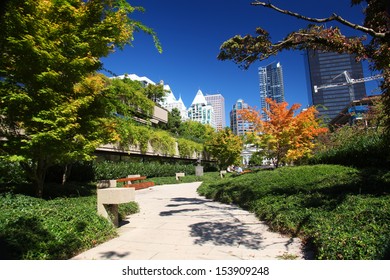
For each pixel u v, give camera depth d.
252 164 47.09
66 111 6.43
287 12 5.44
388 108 5.98
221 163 33.09
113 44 8.13
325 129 16.06
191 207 9.09
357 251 3.29
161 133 23.97
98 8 7.38
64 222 4.77
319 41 5.49
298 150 15.77
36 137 6.12
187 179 23.48
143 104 20.73
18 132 7.40
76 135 6.99
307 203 6.07
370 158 10.77
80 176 12.72
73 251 4.28
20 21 5.85
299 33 5.61
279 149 16.28
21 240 3.81
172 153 25.19
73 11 7.04
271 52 5.96
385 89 5.59
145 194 13.48
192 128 47.88
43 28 6.41
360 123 17.97
